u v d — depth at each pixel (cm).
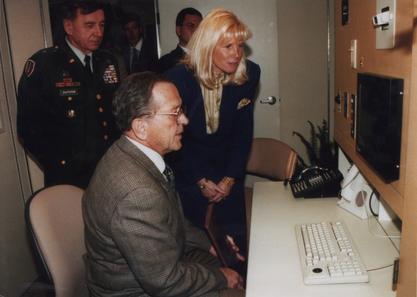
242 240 190
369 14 131
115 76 230
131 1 283
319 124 352
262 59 341
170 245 117
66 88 213
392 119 103
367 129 130
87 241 127
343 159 190
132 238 111
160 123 123
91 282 130
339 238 132
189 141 195
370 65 130
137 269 114
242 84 191
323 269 115
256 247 137
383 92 109
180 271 120
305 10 334
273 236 145
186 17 262
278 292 110
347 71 169
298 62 345
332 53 339
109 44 268
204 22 176
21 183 236
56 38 223
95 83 222
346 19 168
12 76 228
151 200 113
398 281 85
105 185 116
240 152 208
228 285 136
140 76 124
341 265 116
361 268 114
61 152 216
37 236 127
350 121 164
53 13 226
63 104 213
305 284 113
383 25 113
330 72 343
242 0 329
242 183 212
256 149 244
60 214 137
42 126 209
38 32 239
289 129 357
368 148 129
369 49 131
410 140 76
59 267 128
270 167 237
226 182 204
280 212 167
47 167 218
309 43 340
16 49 230
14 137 230
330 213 162
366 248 131
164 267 115
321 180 181
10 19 224
